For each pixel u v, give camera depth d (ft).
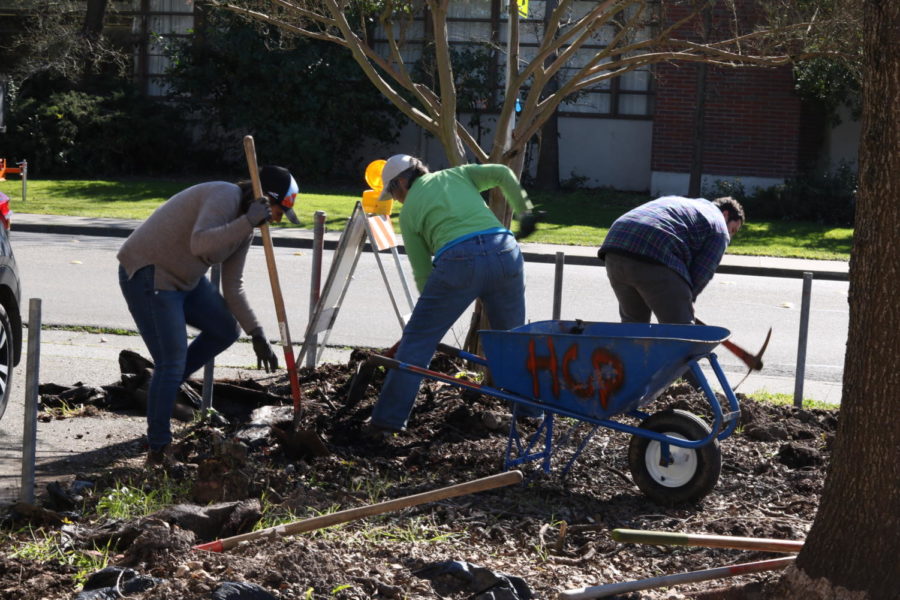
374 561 13.61
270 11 32.09
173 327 18.19
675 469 17.13
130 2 89.10
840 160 74.95
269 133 81.97
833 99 68.23
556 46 25.77
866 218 11.07
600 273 50.08
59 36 81.61
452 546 14.74
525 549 15.03
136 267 18.04
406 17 30.12
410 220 19.79
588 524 16.12
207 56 82.74
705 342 16.20
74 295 38.42
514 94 26.20
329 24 28.53
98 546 13.84
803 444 20.86
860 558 11.41
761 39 29.35
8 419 21.59
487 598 12.46
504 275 19.43
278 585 12.32
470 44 82.02
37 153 79.10
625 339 16.43
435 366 25.25
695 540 12.42
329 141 82.43
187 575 12.19
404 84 26.84
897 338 10.95
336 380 24.03
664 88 74.08
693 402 22.89
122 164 81.76
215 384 22.85
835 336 37.24
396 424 19.66
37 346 15.34
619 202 75.25
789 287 48.47
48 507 15.81
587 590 11.91
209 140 85.30
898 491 11.21
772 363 32.55
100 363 27.17
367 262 50.83
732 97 73.31
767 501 17.63
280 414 21.02
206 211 17.76
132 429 20.92
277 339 33.04
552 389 17.31
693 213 21.22
